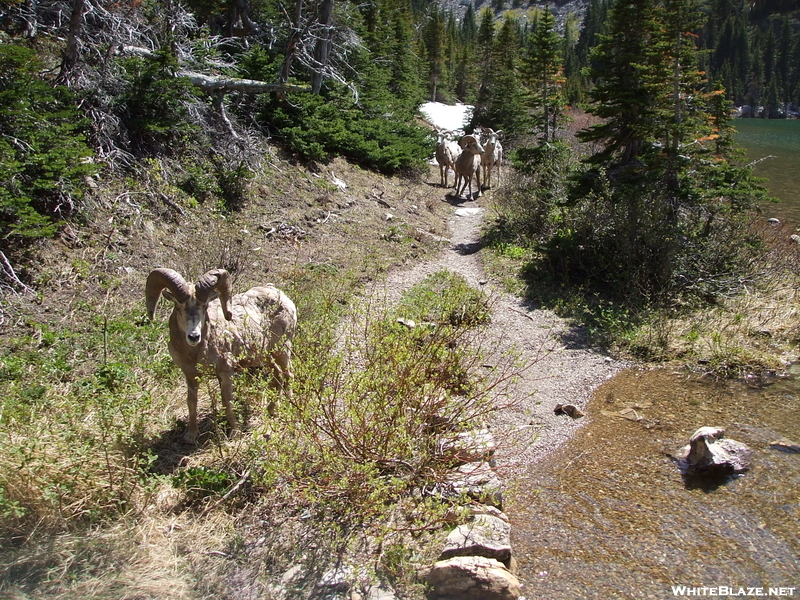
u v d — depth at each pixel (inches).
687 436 268.5
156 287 209.9
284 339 243.6
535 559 193.9
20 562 168.4
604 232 466.6
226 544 188.1
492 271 493.7
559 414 289.7
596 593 180.1
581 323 397.7
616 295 438.3
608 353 359.3
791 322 382.9
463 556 182.5
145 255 390.9
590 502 222.8
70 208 377.4
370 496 188.5
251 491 210.2
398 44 1246.9
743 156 523.2
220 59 652.1
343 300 399.5
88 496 190.1
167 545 183.5
